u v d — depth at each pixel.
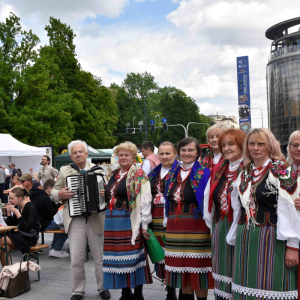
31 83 24.83
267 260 2.56
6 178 16.77
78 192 4.45
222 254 3.13
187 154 3.65
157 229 4.20
